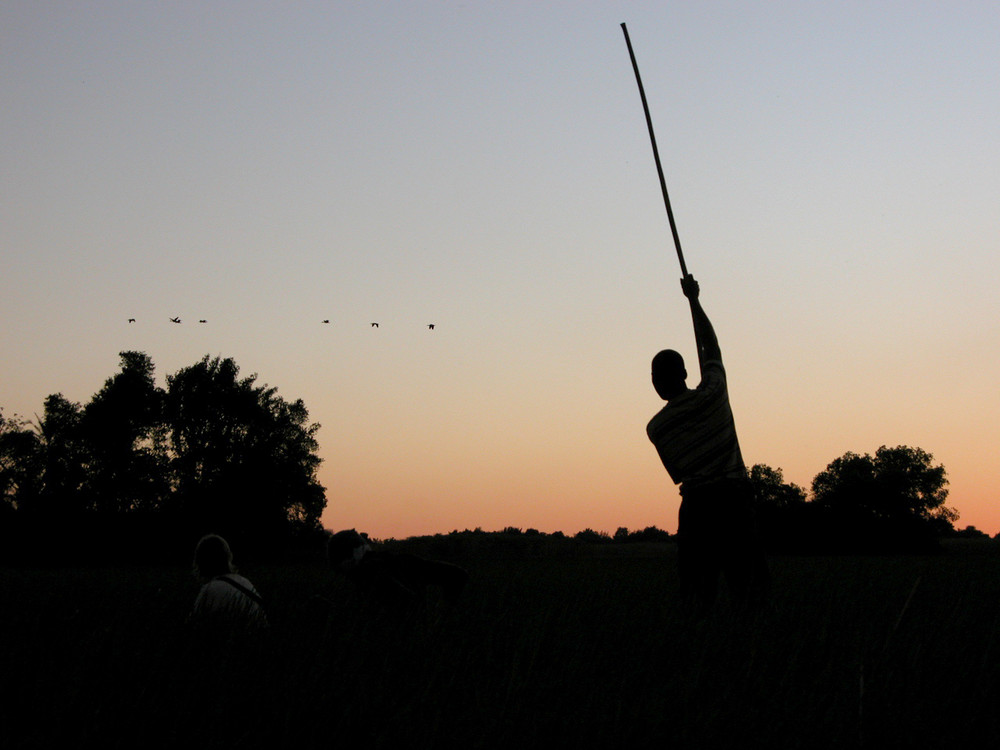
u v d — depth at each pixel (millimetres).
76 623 4801
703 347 6656
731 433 6160
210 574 6883
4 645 3865
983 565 17188
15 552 84562
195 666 3641
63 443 95562
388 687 3330
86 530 88938
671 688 3352
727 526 5961
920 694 3492
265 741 2836
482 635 4664
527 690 3293
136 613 5230
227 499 92688
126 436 94312
